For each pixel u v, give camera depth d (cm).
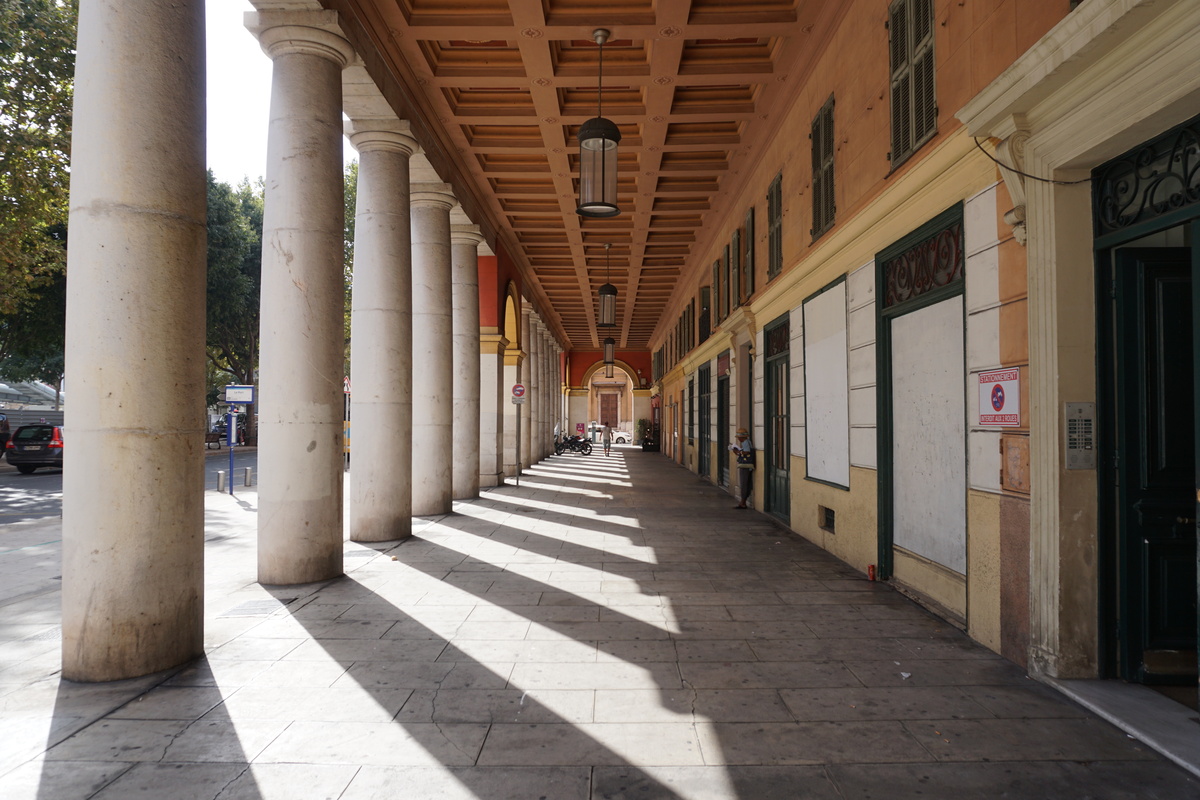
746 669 427
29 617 549
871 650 462
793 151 930
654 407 3741
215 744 327
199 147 441
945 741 329
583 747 324
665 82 885
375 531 870
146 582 414
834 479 790
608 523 1038
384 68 787
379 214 866
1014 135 411
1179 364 384
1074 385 392
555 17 750
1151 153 354
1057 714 359
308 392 649
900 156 587
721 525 1023
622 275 2084
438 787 288
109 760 311
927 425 573
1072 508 393
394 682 405
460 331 1319
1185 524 383
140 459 410
